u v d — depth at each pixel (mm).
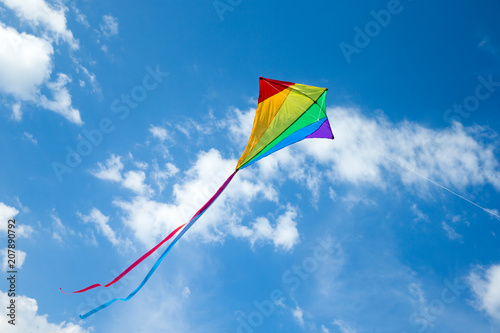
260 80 8961
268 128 8953
